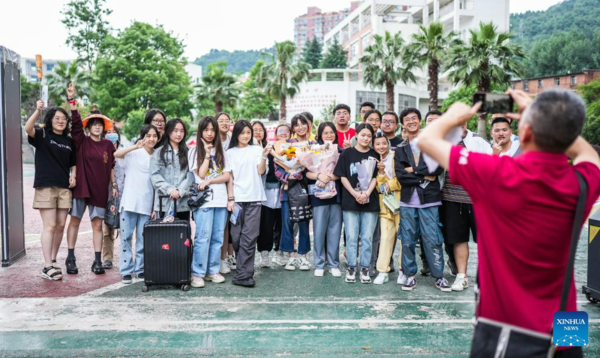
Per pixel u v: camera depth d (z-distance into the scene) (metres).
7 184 6.10
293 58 38.72
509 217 1.73
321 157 5.58
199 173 5.26
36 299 4.77
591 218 4.62
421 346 3.67
